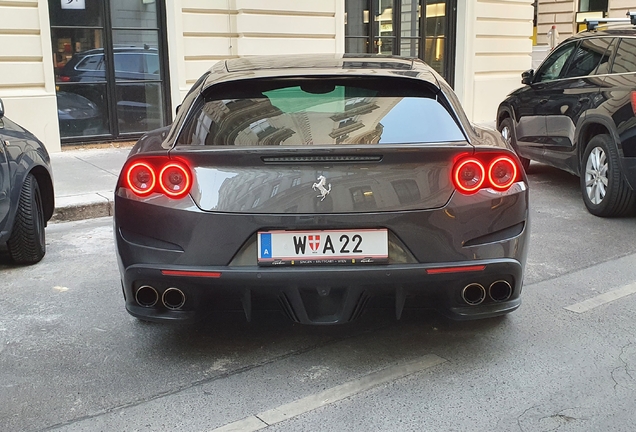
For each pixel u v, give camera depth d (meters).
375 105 3.48
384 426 2.79
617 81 6.18
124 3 9.84
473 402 2.97
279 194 3.05
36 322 3.97
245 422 2.84
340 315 3.17
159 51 10.24
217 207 3.06
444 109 3.50
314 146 3.04
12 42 8.76
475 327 3.79
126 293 3.29
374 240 3.08
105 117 9.96
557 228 6.04
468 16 13.28
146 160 3.13
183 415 2.90
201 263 3.08
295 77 3.57
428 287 3.15
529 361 3.38
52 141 9.25
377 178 3.08
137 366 3.38
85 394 3.10
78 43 9.56
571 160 6.96
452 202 3.12
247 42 10.52
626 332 3.73
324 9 11.20
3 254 5.45
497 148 3.19
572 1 23.89
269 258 3.06
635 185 5.82
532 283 4.56
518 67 14.36
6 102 8.79
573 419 2.82
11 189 4.73
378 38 12.71
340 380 3.19
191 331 3.78
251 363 3.38
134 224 3.15
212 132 3.35
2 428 2.81
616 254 5.23
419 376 3.22
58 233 6.11
